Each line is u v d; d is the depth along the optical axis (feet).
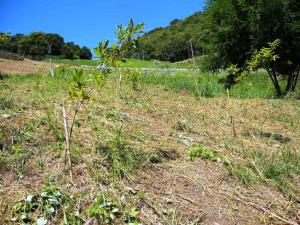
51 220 8.97
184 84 33.58
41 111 15.85
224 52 37.83
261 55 20.12
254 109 23.13
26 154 11.43
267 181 12.13
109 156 11.93
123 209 9.55
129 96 22.58
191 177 11.73
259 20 34.50
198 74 45.50
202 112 20.49
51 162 11.36
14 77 36.50
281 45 34.60
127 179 11.00
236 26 36.76
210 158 13.26
